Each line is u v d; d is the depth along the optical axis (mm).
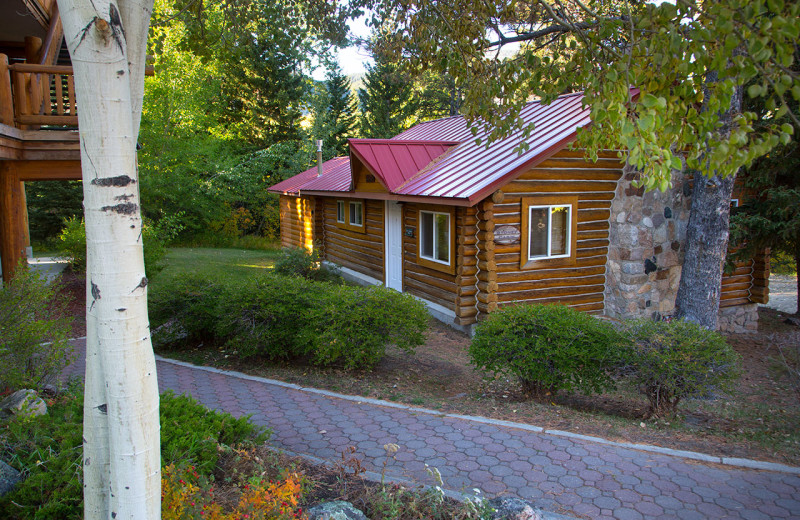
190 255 22219
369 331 7734
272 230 29141
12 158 8391
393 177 12617
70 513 3338
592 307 11469
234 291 8570
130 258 2623
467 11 6270
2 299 5266
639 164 3289
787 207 11266
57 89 8516
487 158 11516
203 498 3354
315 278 15891
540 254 10875
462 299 10789
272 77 32406
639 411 7055
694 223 10180
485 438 5547
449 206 11203
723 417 7047
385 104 35719
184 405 4812
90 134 2543
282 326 8250
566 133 10086
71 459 3727
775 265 21297
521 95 5582
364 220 15844
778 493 4473
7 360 5055
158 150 24016
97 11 2492
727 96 3148
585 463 4973
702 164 3465
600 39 4352
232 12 8781
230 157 28781
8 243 8844
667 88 3678
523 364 6684
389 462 4902
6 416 4617
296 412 6309
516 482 4562
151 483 2713
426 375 8250
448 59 6340
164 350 9453
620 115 3316
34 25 10125
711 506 4227
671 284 11547
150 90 23203
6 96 8133
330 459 4871
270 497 3289
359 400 6824
